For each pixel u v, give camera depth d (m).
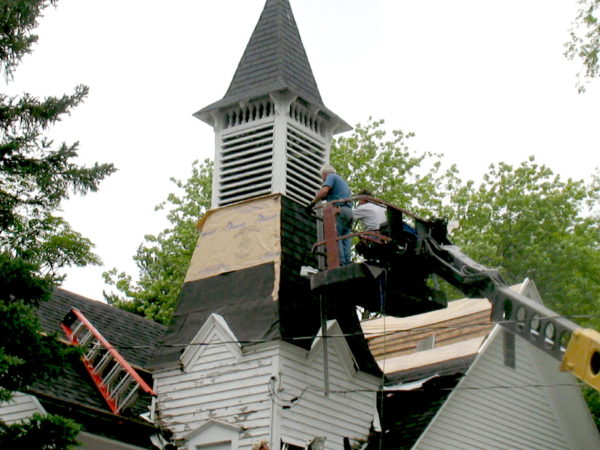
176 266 36.44
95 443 17.94
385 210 16.58
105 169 17.81
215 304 20.62
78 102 18.00
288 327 19.41
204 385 19.67
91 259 23.38
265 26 24.41
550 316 11.81
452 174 38.31
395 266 15.50
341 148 37.44
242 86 23.20
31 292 14.94
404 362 23.59
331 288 15.95
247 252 20.94
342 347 20.17
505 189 38.38
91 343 20.28
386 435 20.34
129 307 37.53
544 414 23.31
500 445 21.88
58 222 22.62
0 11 17.55
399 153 37.72
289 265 20.45
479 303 25.52
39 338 14.31
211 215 22.12
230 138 22.92
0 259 14.77
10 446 13.48
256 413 18.77
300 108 22.92
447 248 14.55
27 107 17.59
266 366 19.05
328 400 19.64
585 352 11.00
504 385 22.44
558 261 36.38
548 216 37.19
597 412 28.62
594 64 25.67
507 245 37.34
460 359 22.33
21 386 14.31
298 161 22.31
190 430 19.38
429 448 20.27
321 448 18.14
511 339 12.36
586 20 25.86
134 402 19.00
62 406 17.59
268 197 21.36
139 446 18.73
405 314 16.20
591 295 35.56
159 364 20.36
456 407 21.23
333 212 16.53
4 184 17.72
